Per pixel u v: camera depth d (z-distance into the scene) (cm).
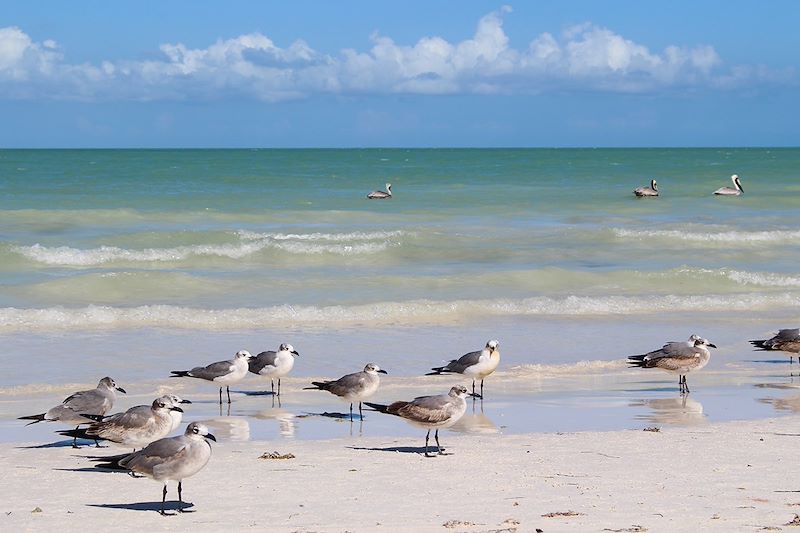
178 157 14262
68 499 1194
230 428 1647
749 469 1330
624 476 1297
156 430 1364
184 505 1159
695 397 1906
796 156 15700
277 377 1889
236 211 4822
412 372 2088
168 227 4288
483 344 2392
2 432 1600
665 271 3319
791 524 1050
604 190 6412
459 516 1095
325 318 2673
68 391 1881
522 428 1647
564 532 1022
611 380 2064
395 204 5369
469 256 3719
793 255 3847
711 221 4816
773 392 1958
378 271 3388
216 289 3031
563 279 3250
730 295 3033
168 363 2150
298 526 1059
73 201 5094
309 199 5534
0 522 1082
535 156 16138
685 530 1028
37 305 2775
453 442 1533
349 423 1695
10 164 10269
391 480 1284
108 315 2609
